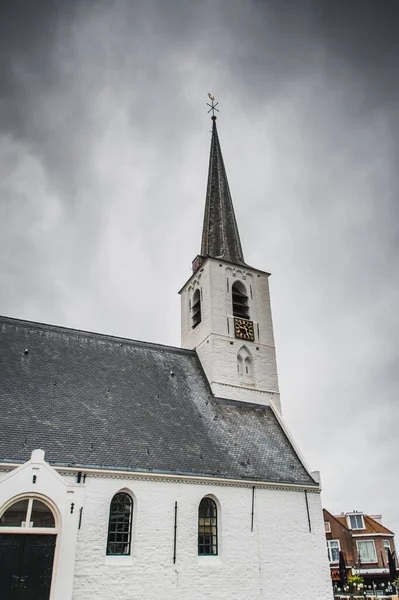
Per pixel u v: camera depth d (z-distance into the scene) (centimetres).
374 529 5966
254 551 2384
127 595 2000
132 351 3164
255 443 2883
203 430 2775
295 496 2656
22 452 2084
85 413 2475
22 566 1761
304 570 2477
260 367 3450
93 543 2022
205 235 4294
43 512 1855
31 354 2716
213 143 4884
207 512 2383
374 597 3625
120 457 2283
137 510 2175
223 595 2214
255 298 3750
